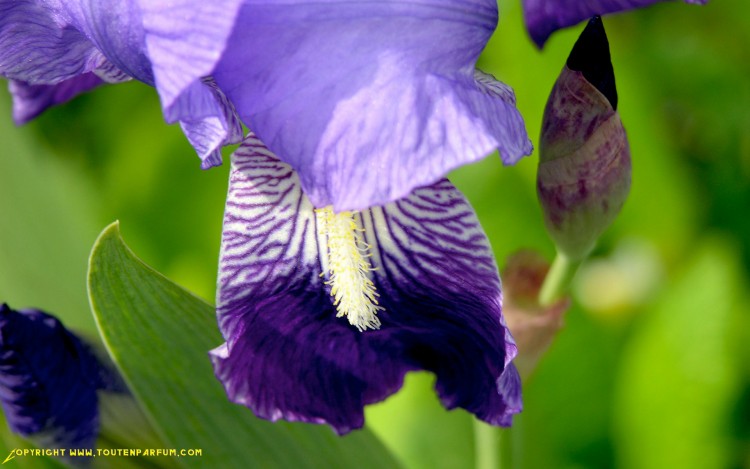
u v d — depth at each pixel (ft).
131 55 1.10
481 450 1.35
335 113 1.09
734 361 1.51
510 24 1.60
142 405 1.25
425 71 1.09
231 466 1.28
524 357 1.31
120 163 1.69
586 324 1.61
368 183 1.08
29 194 1.43
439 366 1.21
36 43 1.18
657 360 1.51
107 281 1.22
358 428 1.20
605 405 1.57
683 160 1.69
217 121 1.11
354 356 1.20
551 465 1.56
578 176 1.23
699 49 1.71
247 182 1.18
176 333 1.25
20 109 1.33
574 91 1.20
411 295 1.18
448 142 1.08
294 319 1.18
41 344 1.23
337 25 1.09
